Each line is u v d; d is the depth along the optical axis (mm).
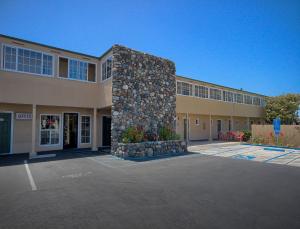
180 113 19172
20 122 11719
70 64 12305
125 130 11297
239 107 24953
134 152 10289
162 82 13469
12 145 11430
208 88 21312
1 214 3902
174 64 14398
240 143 18234
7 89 10250
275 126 16203
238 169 7812
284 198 4770
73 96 12195
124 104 11406
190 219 3717
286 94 28125
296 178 6535
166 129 12719
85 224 3523
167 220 3674
